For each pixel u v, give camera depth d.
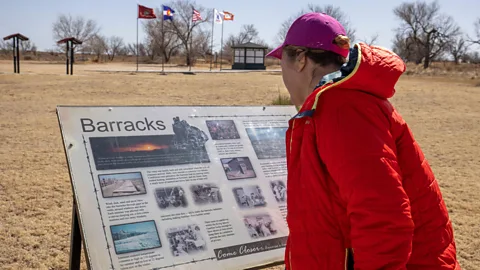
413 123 12.52
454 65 65.25
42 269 3.69
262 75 34.22
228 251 2.41
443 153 8.73
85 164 2.26
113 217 2.21
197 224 2.39
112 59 78.44
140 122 2.48
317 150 1.68
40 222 4.62
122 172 2.32
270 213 2.62
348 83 1.64
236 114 2.86
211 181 2.53
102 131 2.36
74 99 15.32
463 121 13.01
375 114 1.62
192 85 21.61
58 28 87.31
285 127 2.99
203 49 79.31
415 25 68.56
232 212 2.51
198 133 2.64
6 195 5.39
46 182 5.94
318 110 1.68
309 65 1.84
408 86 25.61
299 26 1.83
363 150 1.54
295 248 1.73
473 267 3.98
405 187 1.72
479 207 5.54
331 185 1.66
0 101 14.09
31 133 9.21
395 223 1.47
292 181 1.76
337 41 1.79
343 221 1.66
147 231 2.25
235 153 2.70
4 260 3.80
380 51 1.69
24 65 47.44
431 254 1.72
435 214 1.76
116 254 2.15
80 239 2.39
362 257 1.51
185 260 2.28
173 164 2.47
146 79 24.69
